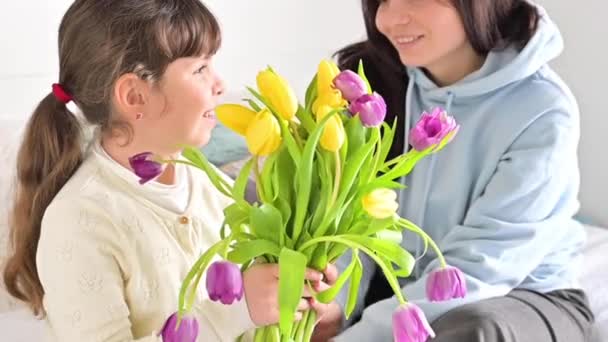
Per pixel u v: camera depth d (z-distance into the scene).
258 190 1.03
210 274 0.92
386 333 1.44
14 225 1.32
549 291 1.56
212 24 1.26
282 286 0.98
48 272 1.21
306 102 1.05
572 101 1.58
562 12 2.43
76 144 1.28
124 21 1.22
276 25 2.50
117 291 1.20
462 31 1.55
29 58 2.14
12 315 1.70
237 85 2.45
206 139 1.27
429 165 1.61
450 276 0.98
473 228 1.52
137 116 1.24
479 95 1.59
